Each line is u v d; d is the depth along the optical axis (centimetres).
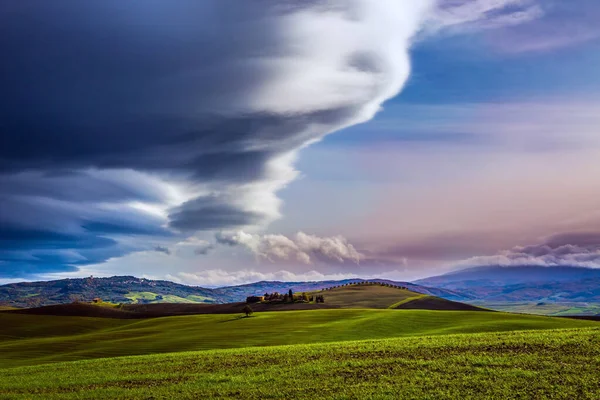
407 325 8625
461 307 18275
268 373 3869
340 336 7675
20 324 13850
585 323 8375
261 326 9819
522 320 8831
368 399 3042
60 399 3522
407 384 3288
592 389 2959
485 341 4578
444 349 4309
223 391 3425
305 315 11644
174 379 3928
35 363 6444
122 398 3444
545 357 3703
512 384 3136
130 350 7275
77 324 13875
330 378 3575
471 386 3158
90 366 4928
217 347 7088
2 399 3616
